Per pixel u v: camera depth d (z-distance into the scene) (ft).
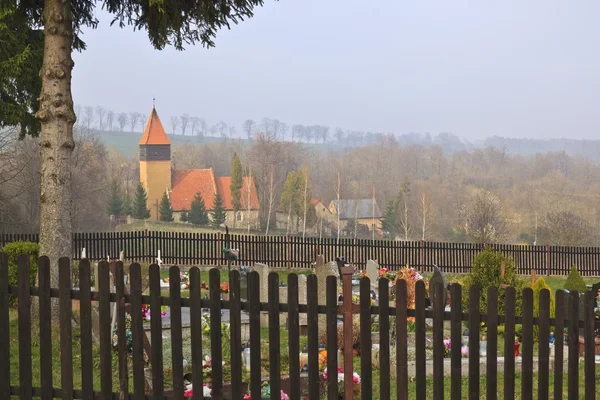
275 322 20.42
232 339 20.52
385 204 279.90
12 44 48.32
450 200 256.32
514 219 217.77
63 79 38.68
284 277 72.28
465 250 82.48
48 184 39.06
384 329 20.51
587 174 324.19
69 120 39.14
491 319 20.54
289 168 302.45
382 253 80.59
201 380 20.59
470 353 20.53
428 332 37.99
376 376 33.24
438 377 20.56
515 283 47.55
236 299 20.45
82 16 41.37
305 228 229.66
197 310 20.51
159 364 20.74
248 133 638.53
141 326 20.86
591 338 21.07
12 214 114.52
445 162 359.66
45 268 21.01
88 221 159.63
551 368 34.37
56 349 35.01
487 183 304.30
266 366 31.17
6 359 21.42
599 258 85.46
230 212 305.32
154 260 76.48
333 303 20.35
